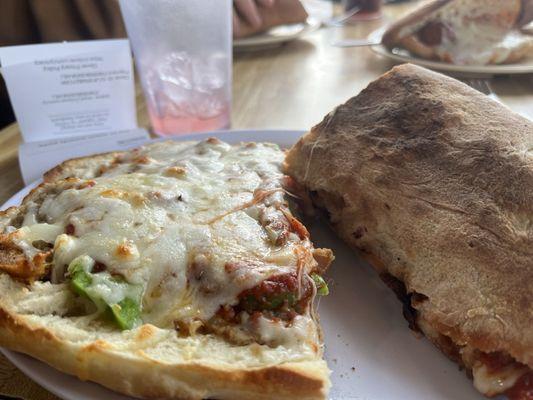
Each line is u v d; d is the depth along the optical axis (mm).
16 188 278
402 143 228
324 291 206
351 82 408
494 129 216
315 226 261
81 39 440
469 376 180
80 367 161
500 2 394
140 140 302
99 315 179
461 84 249
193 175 232
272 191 225
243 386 158
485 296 177
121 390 162
